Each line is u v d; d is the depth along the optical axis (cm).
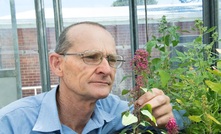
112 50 94
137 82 88
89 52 90
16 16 336
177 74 103
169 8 319
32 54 346
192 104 91
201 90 93
